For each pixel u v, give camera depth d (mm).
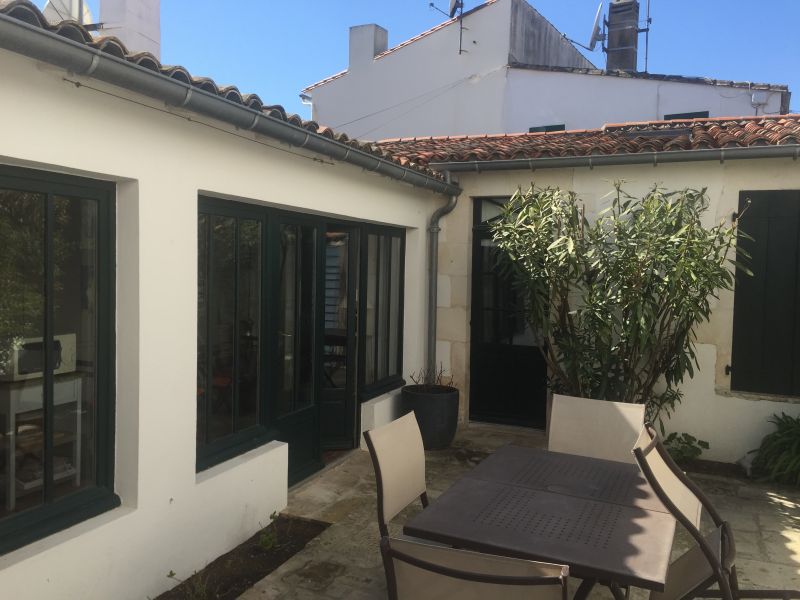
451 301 6512
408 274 6270
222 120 3160
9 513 2643
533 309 5449
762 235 5320
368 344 5793
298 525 4027
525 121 12516
